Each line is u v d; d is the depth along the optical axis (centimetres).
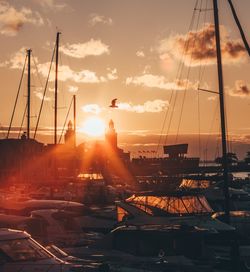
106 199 4669
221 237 2331
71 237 2397
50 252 1717
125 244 2050
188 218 2553
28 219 2412
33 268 1545
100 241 2109
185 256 2009
